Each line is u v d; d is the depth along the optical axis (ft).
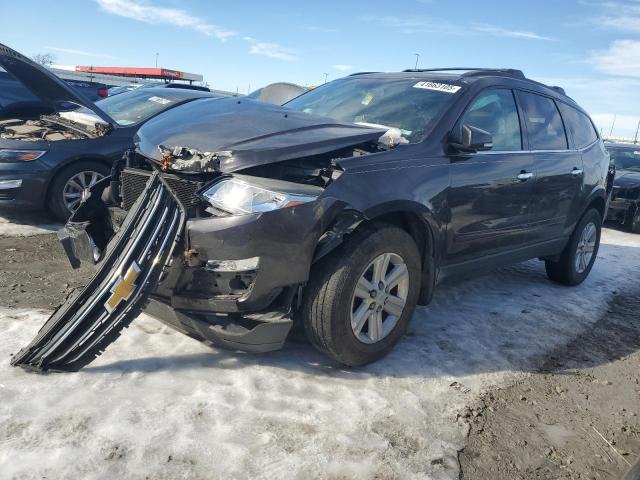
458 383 10.77
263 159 9.75
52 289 13.58
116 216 11.35
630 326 15.38
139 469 7.28
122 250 9.45
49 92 16.63
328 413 9.09
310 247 9.46
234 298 9.22
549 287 18.40
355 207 9.95
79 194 20.58
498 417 9.84
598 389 11.39
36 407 8.30
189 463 7.50
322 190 9.77
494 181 13.30
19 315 11.68
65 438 7.67
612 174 20.17
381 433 8.77
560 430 9.73
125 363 9.94
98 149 20.54
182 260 9.30
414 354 11.76
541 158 15.38
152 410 8.56
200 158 9.87
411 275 11.18
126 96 25.75
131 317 8.95
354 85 15.33
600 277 20.62
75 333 9.14
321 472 7.67
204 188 9.74
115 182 11.96
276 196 9.28
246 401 9.12
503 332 13.67
